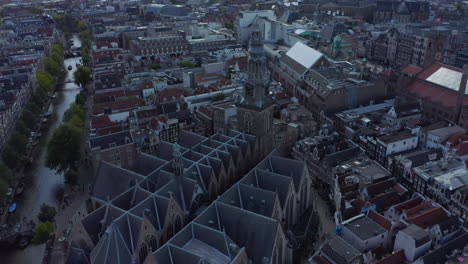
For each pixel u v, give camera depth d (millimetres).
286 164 120375
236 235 95312
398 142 151500
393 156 147750
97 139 163500
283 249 95188
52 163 162750
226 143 129500
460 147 145500
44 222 126375
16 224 136250
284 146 172875
